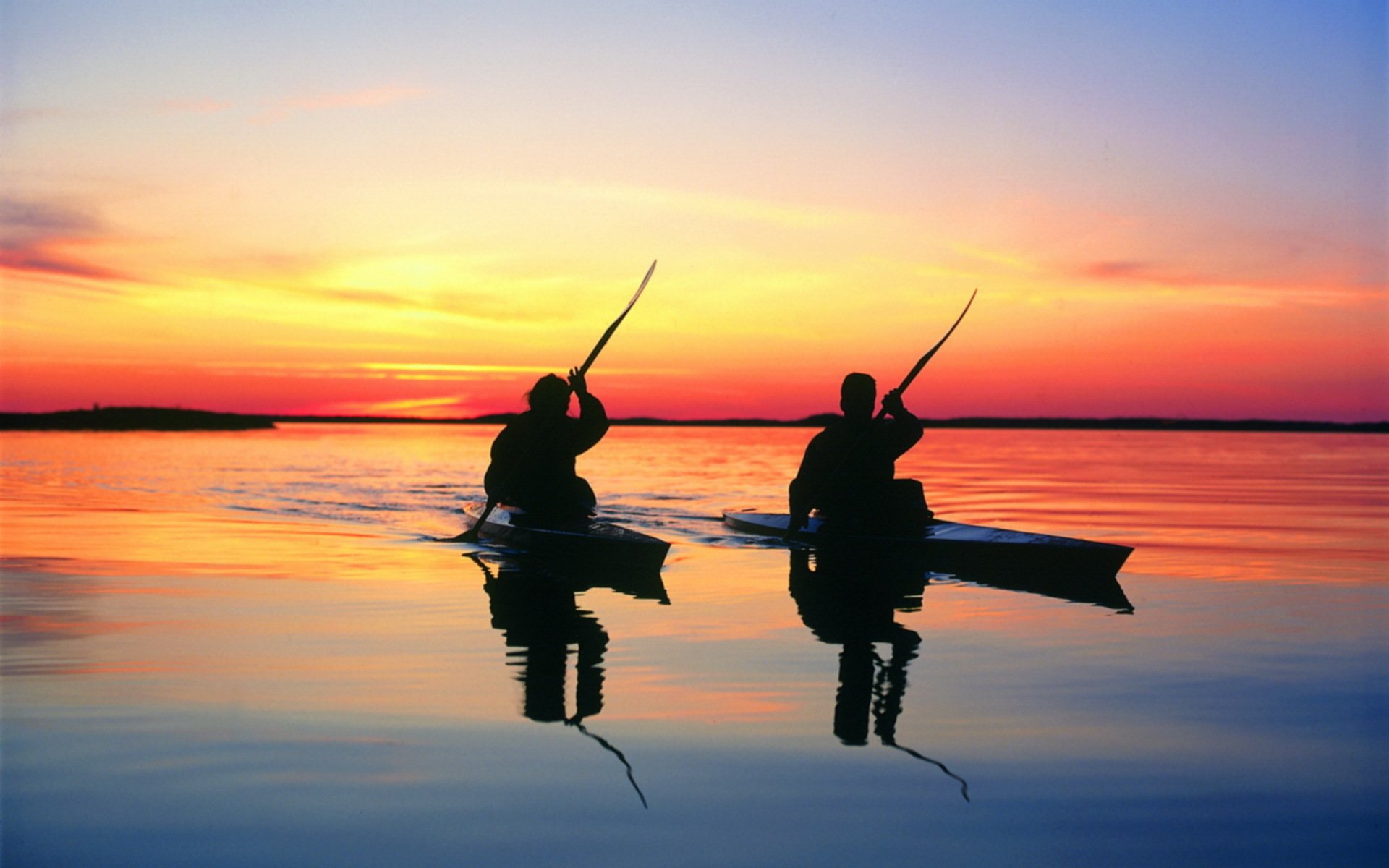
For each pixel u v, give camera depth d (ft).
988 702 10.68
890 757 9.09
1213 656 12.73
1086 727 9.93
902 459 74.13
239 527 25.79
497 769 8.72
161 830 7.55
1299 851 7.36
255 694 10.76
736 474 49.67
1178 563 20.97
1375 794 8.34
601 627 14.17
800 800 8.17
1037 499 37.04
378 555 21.15
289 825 7.65
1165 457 78.43
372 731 9.62
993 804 8.14
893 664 12.22
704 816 7.86
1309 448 107.86
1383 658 12.69
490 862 7.12
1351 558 21.68
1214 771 8.83
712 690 11.03
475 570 19.25
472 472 48.49
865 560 21.01
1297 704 10.71
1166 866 7.16
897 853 7.32
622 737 9.52
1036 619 14.99
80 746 9.18
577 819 7.79
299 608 15.38
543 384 25.05
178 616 14.71
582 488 25.77
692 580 18.43
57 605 15.43
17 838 7.39
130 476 44.29
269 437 116.26
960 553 20.90
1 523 26.30
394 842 7.39
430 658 12.35
